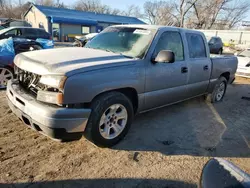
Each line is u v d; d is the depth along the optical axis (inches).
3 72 222.7
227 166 59.8
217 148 134.7
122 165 111.0
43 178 97.9
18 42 332.2
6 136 129.6
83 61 114.1
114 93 118.9
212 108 209.9
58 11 1339.8
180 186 99.3
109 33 162.1
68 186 94.6
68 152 118.6
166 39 148.6
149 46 136.4
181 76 159.9
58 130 99.1
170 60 127.1
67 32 1242.6
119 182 99.1
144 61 132.0
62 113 97.9
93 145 126.7
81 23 1250.0
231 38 1209.4
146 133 146.9
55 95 98.8
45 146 122.6
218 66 205.5
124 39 149.6
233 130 162.9
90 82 105.2
